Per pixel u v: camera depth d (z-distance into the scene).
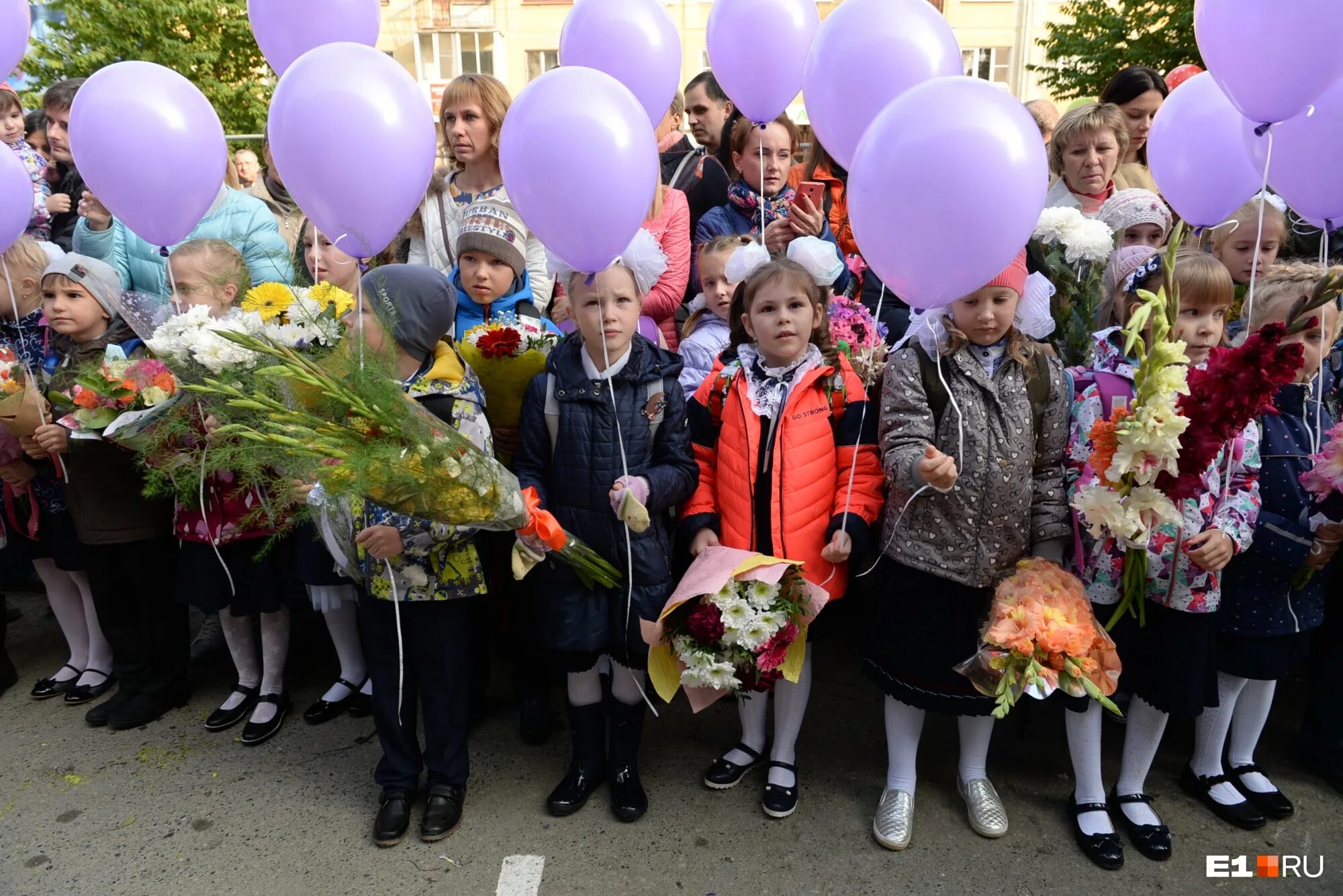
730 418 2.16
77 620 2.87
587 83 1.82
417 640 2.09
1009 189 1.61
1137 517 1.67
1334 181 2.03
